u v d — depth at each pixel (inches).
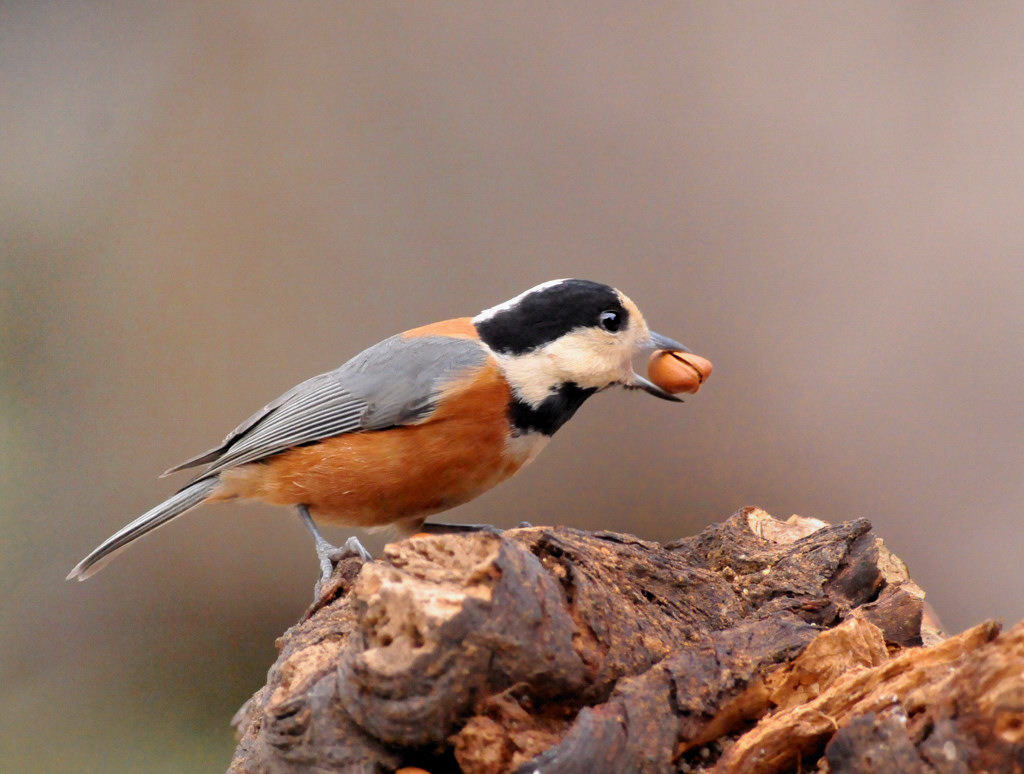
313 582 487.2
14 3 555.5
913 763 167.3
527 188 518.3
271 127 535.2
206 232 521.0
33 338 510.6
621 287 496.1
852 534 255.1
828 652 199.6
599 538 239.1
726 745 198.2
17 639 470.0
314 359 508.7
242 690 469.7
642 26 524.7
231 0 546.0
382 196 522.6
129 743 443.5
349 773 194.2
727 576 254.5
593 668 196.1
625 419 485.1
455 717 185.8
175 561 488.1
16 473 490.9
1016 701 157.6
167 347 513.0
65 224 524.1
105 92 544.7
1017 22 497.4
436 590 183.8
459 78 532.7
